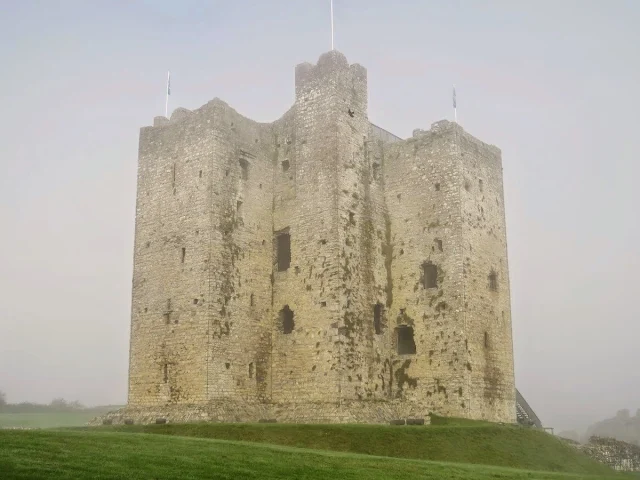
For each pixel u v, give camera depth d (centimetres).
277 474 1961
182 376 3750
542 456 3425
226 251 3888
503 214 4566
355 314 3894
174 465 1933
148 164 4275
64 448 2041
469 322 3981
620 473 3538
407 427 3294
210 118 3997
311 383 3797
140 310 4056
